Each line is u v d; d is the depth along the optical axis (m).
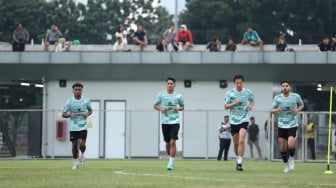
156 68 94.38
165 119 49.78
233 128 49.69
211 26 173.62
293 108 48.78
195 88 95.50
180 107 49.66
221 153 84.25
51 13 178.75
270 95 94.94
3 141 93.56
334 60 92.50
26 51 95.62
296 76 94.31
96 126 94.69
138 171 47.22
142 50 97.50
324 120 84.94
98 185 33.84
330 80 94.44
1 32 157.50
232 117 49.59
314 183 36.53
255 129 89.62
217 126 93.50
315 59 92.56
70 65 94.69
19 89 149.50
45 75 96.12
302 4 158.75
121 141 94.38
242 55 93.19
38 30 166.75
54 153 94.19
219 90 95.19
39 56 94.94
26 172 45.38
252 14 163.75
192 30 175.25
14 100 149.88
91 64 94.31
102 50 101.75
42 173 44.03
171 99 49.59
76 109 51.19
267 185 34.56
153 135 94.19
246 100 49.16
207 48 96.88
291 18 160.88
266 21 162.50
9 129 93.69
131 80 96.00
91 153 94.50
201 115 93.88
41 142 93.94
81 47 104.31
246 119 49.28
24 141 93.88
